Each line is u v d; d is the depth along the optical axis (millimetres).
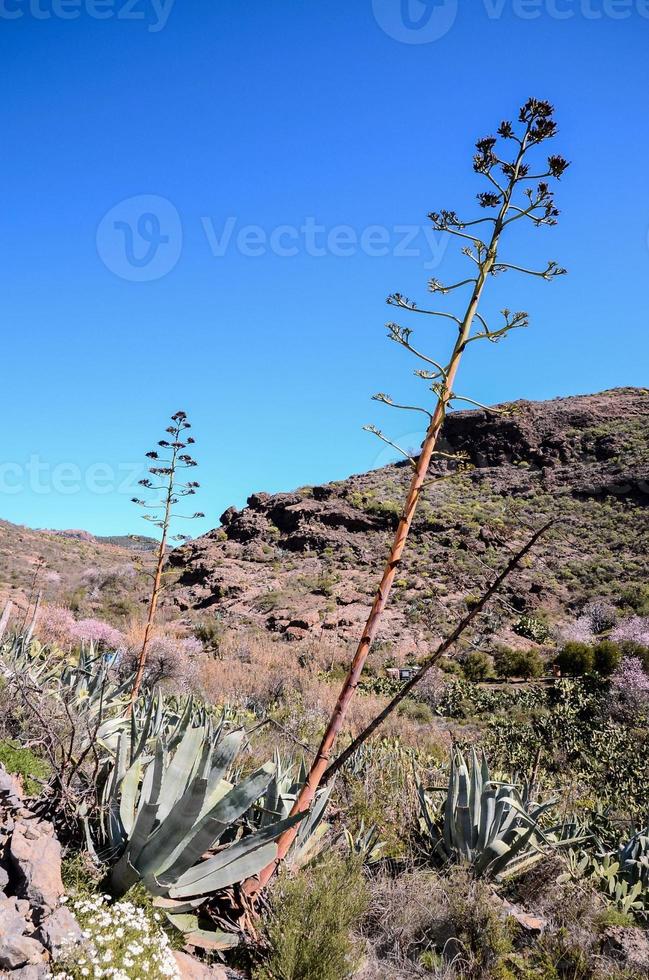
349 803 5656
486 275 3994
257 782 3406
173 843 3322
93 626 13625
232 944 3432
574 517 41125
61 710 4977
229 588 37312
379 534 43875
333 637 28047
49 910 2789
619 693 18625
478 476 50656
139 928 2967
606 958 4199
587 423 55344
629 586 31203
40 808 3621
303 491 52000
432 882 4461
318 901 3508
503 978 3771
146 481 6207
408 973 3662
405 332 3982
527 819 5137
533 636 26281
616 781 11539
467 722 17484
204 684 14531
